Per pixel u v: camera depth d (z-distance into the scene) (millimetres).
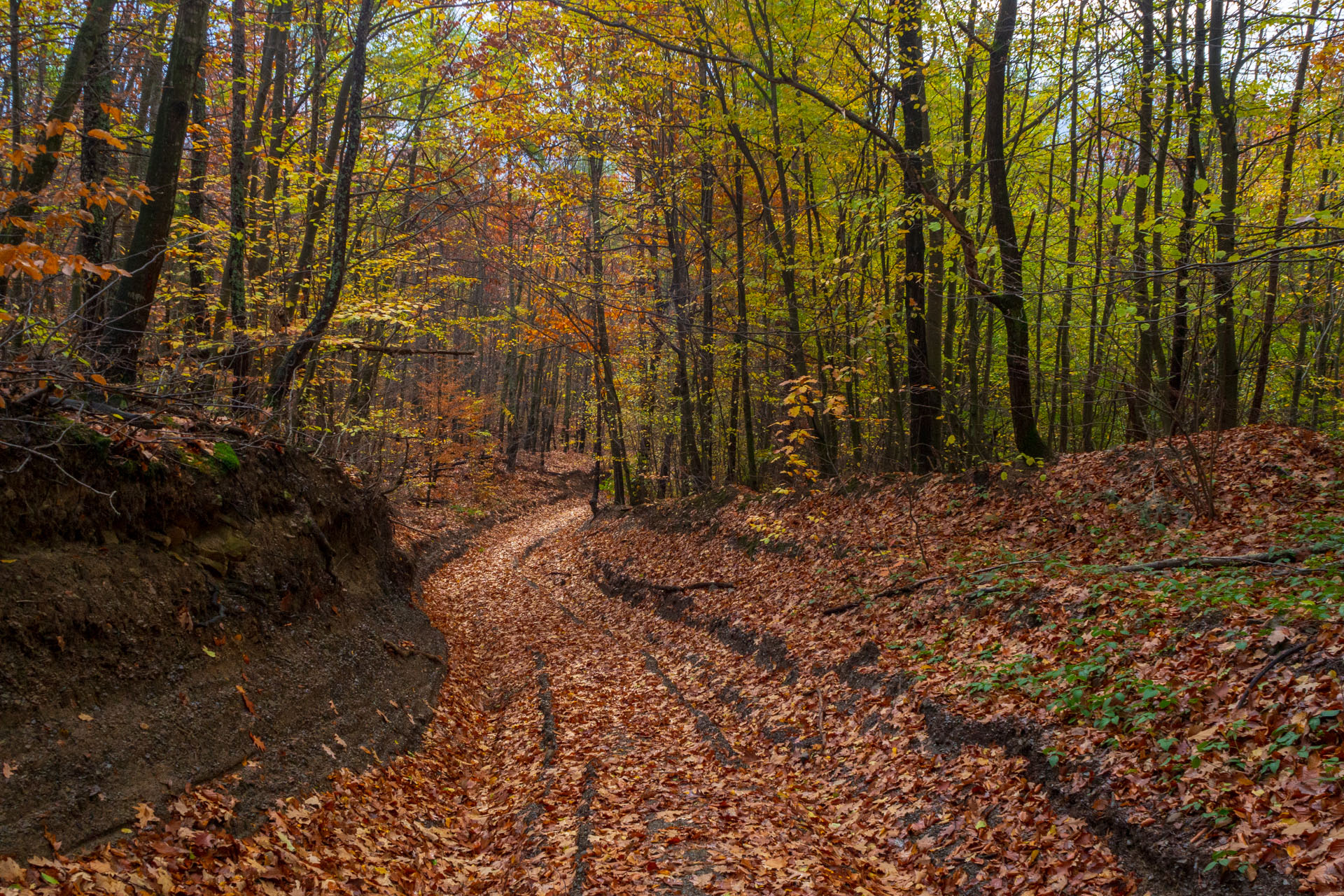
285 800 6031
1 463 5469
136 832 4809
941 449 15820
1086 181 17578
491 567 24047
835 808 6977
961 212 15797
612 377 24750
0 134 9812
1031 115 18281
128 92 15711
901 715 7750
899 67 14000
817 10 16156
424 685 10328
